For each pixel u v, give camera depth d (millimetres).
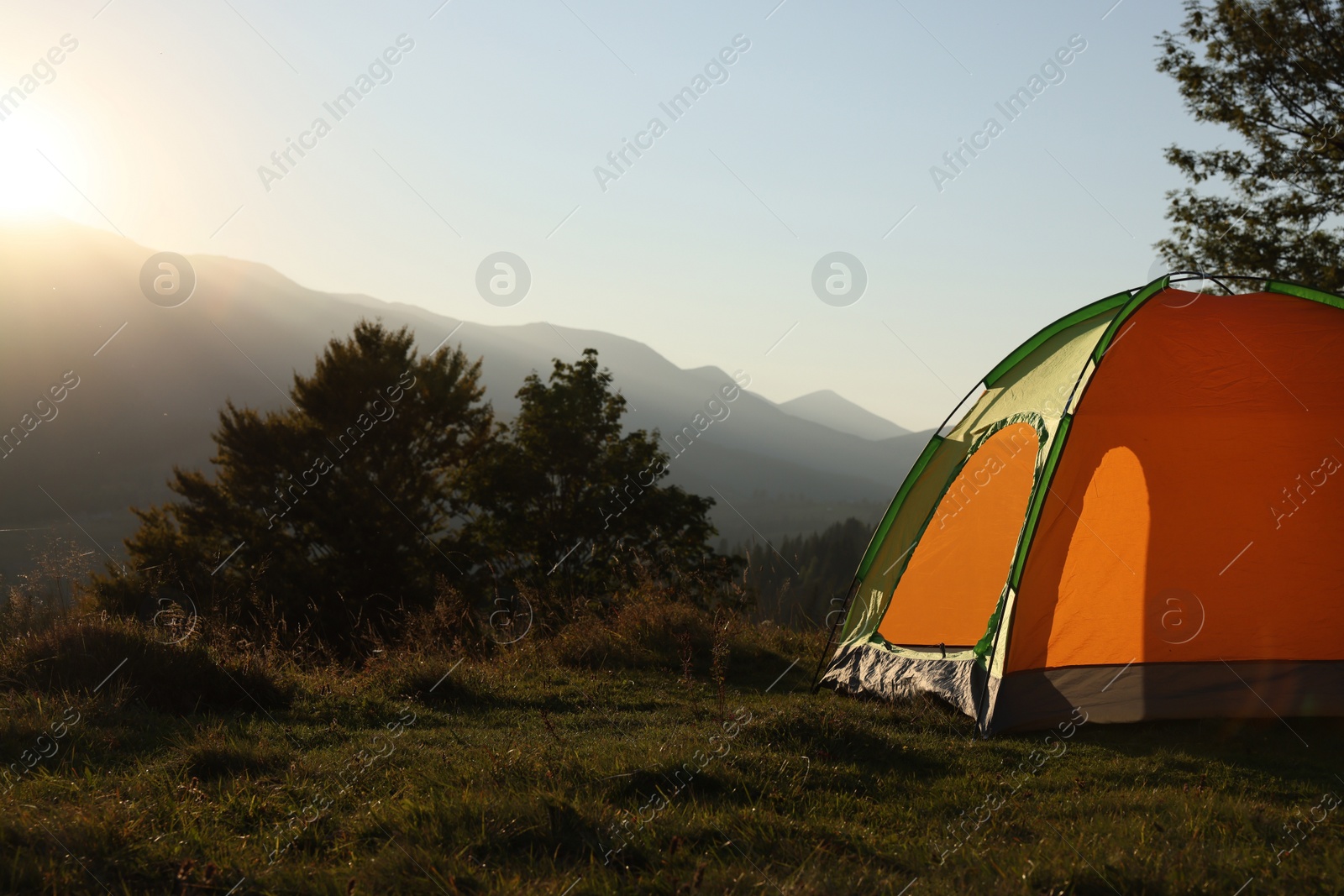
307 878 3402
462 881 3365
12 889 3246
